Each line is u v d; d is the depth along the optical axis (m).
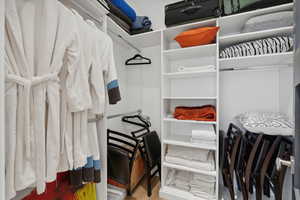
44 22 0.64
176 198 1.44
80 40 0.77
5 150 0.54
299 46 0.37
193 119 1.45
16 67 0.57
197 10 1.34
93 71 0.87
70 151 0.76
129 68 2.08
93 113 0.90
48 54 0.64
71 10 0.79
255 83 1.58
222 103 1.69
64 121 0.74
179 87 1.85
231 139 1.49
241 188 1.32
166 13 1.45
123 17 1.48
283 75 1.41
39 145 0.62
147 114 2.00
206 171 1.39
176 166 1.49
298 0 0.38
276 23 1.21
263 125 1.25
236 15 1.26
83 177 0.89
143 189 1.60
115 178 1.33
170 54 1.63
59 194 0.90
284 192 1.21
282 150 1.13
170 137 1.72
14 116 0.55
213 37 1.37
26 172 0.59
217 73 1.35
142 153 1.52
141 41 1.80
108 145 1.43
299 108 0.41
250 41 1.34
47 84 0.65
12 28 0.55
